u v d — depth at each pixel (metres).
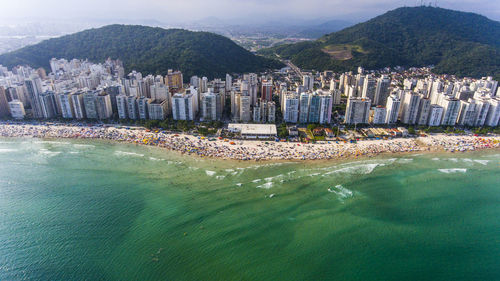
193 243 193.38
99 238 196.50
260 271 176.38
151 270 175.38
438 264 185.88
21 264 178.25
